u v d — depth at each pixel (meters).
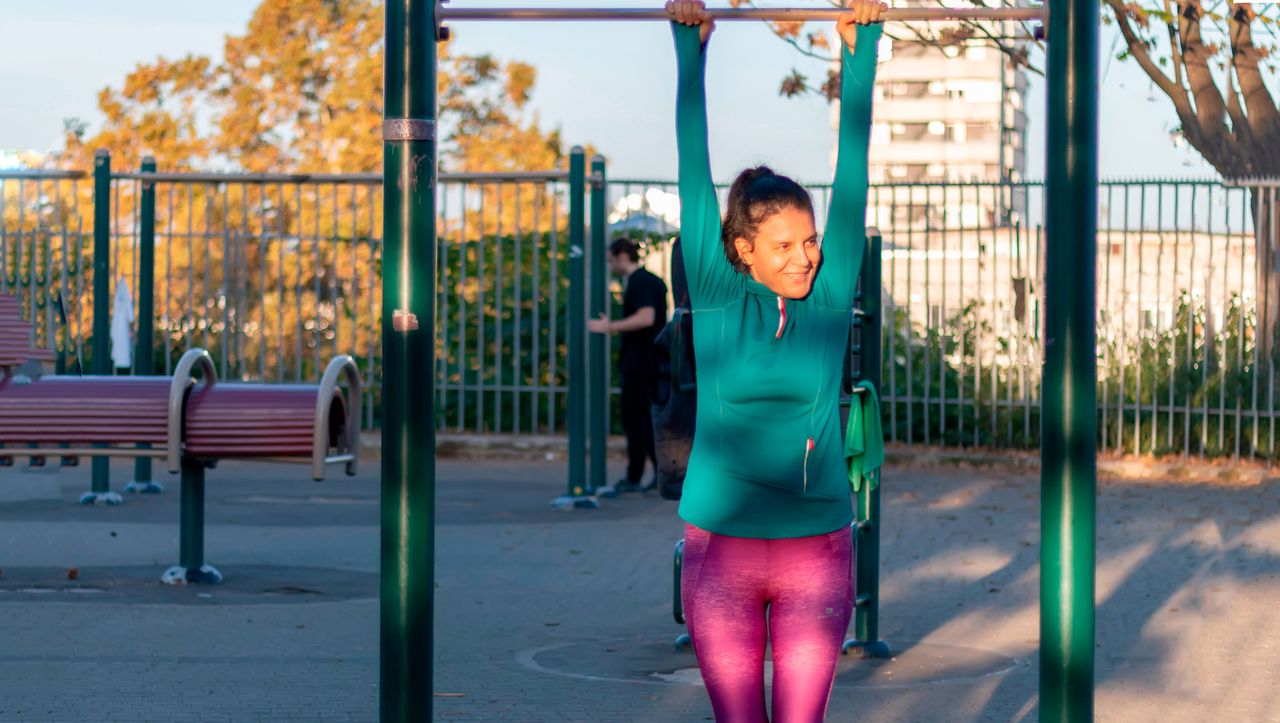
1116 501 13.97
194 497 9.05
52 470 12.74
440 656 7.28
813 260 3.81
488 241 19.14
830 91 16.38
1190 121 17.27
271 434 8.52
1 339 8.68
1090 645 4.14
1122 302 16.55
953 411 17.69
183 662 6.89
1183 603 8.79
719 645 3.84
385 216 4.34
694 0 4.07
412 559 4.32
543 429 18.92
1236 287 16.33
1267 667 7.05
